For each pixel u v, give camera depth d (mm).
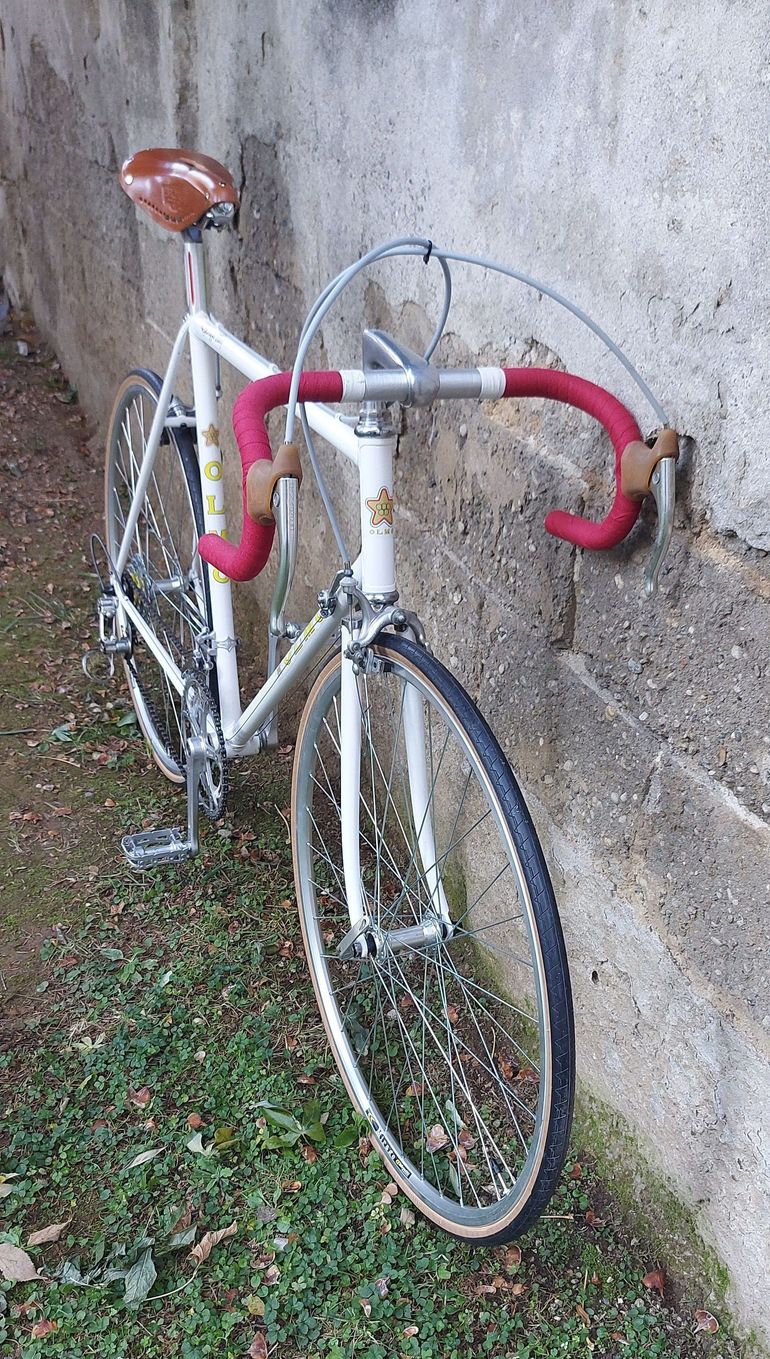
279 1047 2066
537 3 1483
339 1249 1706
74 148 4246
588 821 1703
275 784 2807
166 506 3631
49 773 2834
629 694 1557
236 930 2336
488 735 1415
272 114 2531
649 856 1567
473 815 2098
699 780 1440
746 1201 1484
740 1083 1452
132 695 2988
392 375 1350
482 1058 2062
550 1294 1662
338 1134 1896
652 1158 1688
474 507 1922
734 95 1171
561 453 1639
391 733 2311
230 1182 1810
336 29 2119
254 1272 1672
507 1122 1947
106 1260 1675
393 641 1556
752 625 1303
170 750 2795
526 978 2010
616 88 1354
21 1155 1840
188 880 2475
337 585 1618
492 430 1820
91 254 4324
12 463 4441
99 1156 1843
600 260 1454
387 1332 1605
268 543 1450
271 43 2455
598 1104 1816
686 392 1334
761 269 1185
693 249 1277
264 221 2713
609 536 1418
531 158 1568
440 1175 1854
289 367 2744
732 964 1429
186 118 3115
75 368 4902
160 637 2814
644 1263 1688
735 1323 1546
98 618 3578
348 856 1822
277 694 1972
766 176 1151
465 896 2201
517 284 1667
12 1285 1644
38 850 2557
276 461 1309
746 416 1244
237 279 2980
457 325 1873
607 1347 1592
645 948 1611
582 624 1640
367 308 2244
